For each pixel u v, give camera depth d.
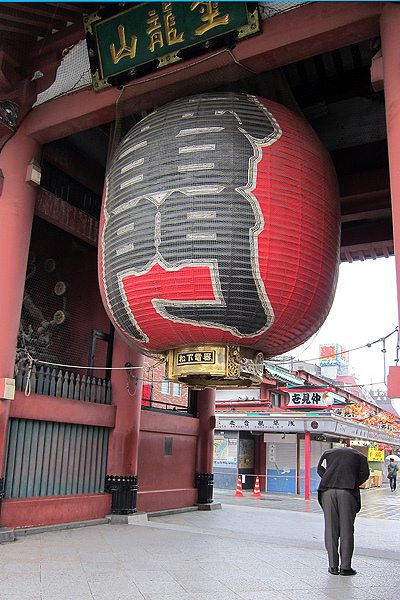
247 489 27.36
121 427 11.73
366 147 11.48
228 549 8.55
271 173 7.06
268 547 8.96
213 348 7.33
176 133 7.35
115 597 5.39
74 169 11.64
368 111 11.09
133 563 7.11
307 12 7.03
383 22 6.31
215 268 6.71
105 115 9.15
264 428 25.19
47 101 9.63
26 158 9.77
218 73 7.88
